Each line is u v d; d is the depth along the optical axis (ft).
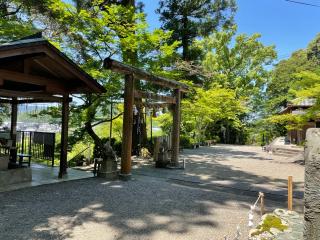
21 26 28.84
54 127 36.76
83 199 17.74
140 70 26.27
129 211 15.90
